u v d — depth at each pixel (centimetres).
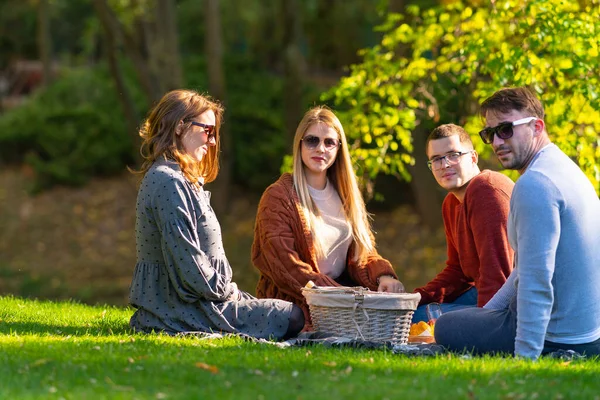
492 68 1421
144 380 689
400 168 1562
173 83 2897
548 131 1440
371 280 1072
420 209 3209
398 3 2273
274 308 959
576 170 841
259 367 748
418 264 3008
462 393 670
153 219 945
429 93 1572
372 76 1616
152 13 3209
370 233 1113
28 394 638
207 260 945
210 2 3153
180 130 968
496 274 948
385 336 916
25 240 3562
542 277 806
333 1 4128
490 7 1521
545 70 1406
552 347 843
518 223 819
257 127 3706
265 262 1063
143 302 958
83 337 901
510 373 746
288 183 1077
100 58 5862
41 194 3897
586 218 825
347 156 1089
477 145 1498
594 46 1357
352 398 647
